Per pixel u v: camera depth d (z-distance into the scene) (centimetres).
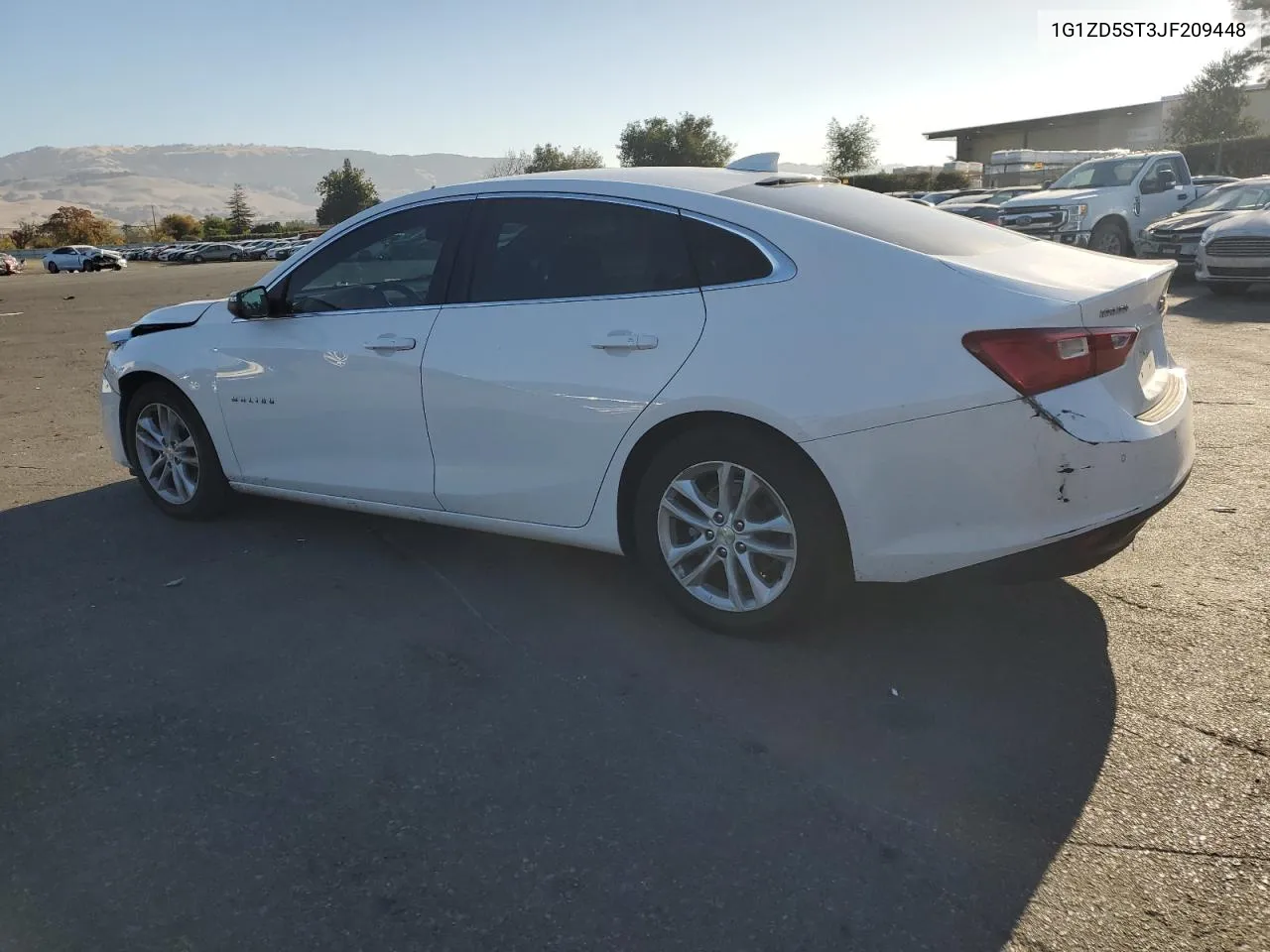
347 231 423
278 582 414
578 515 365
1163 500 309
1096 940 209
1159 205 1661
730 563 341
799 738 289
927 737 288
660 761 279
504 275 377
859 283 310
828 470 308
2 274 5256
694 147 7762
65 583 418
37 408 845
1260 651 332
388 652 348
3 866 238
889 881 229
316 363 420
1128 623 357
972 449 293
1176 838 240
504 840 246
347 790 267
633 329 339
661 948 210
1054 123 5762
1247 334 997
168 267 6009
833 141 6056
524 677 328
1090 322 295
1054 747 281
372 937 214
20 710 311
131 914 221
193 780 272
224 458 469
